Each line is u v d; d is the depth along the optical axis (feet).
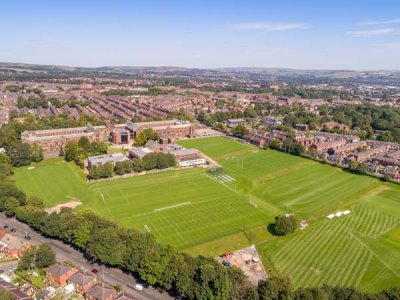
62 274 453.17
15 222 622.13
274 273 488.44
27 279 458.09
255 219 649.20
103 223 536.42
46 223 560.20
